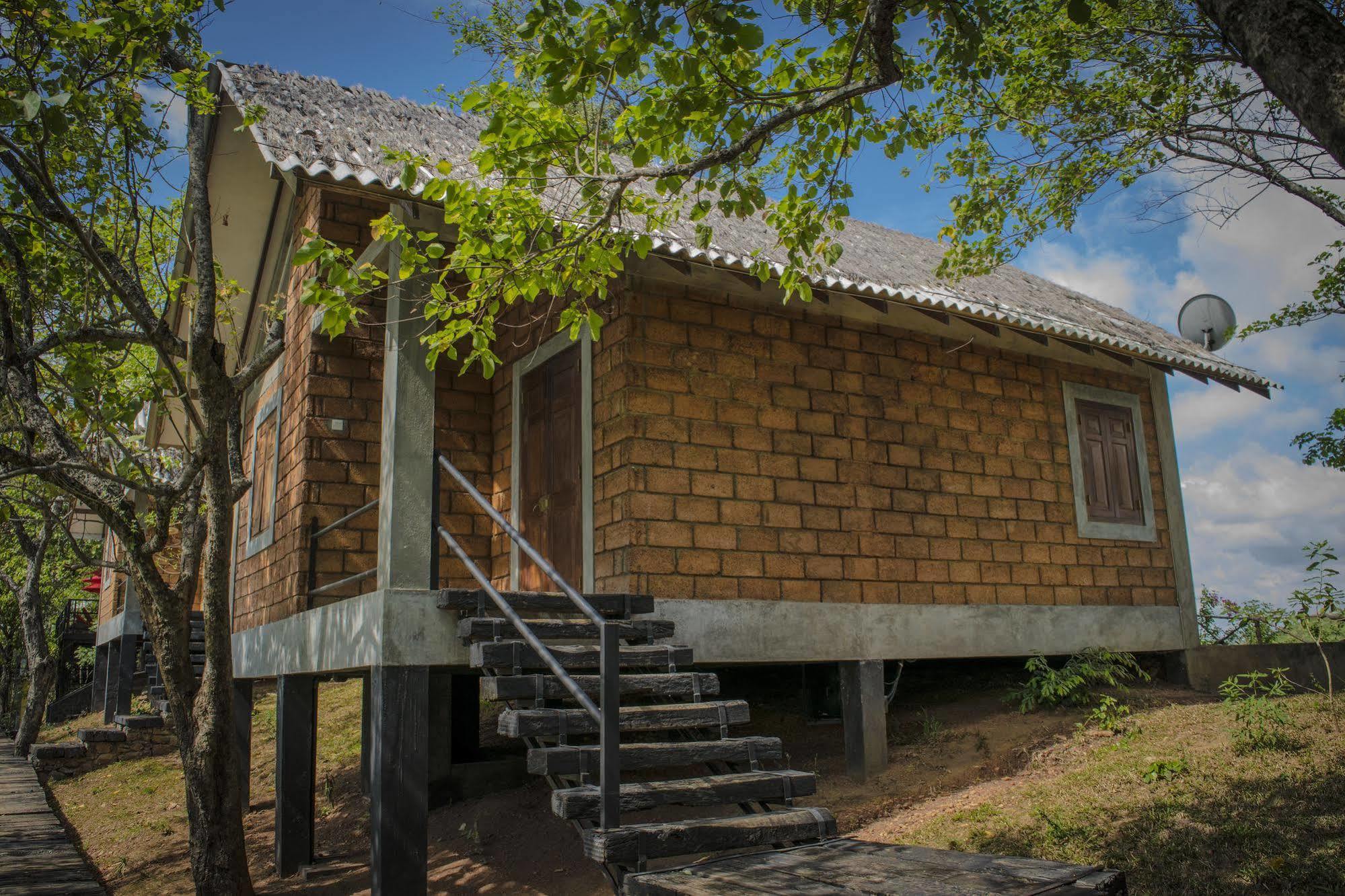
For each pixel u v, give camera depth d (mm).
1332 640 9930
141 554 7176
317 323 8797
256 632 9773
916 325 9445
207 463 7152
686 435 7801
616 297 7883
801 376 8547
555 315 8805
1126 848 6020
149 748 15273
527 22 4812
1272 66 3234
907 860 4121
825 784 8102
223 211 10203
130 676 17219
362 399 8984
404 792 5992
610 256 5758
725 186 5766
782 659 7855
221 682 7086
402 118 9461
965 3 5559
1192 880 5496
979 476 9555
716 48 5141
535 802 8898
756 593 7879
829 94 5238
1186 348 11492
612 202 5594
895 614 8625
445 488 9547
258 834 10039
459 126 10070
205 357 7129
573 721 5359
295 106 8234
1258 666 10383
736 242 8414
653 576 7398
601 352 8031
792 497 8250
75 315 8297
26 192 7266
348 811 9992
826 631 8156
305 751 8648
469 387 9867
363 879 8055
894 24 5465
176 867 9172
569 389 8500
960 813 7016
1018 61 8195
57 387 8750
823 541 8344
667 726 5559
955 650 8961
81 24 6387
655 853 4527
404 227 5672
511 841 8055
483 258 5648
